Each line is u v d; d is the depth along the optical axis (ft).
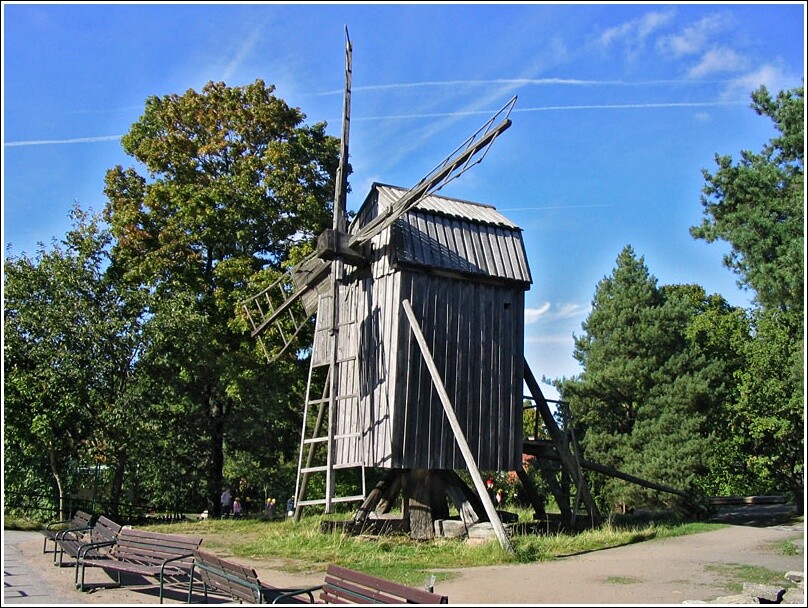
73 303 79.36
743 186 55.11
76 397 74.84
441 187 58.08
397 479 66.80
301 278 73.31
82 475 88.28
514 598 36.52
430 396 59.93
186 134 95.25
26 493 82.99
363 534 59.98
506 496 108.99
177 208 89.97
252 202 88.07
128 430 77.92
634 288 104.53
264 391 88.12
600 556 50.72
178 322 80.28
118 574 43.98
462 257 63.77
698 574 43.62
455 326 62.13
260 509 126.82
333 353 64.13
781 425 111.04
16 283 78.54
